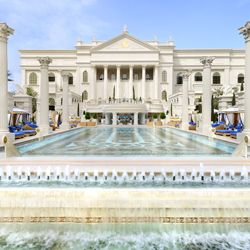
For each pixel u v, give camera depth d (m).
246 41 12.50
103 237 6.31
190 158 11.17
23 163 10.02
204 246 5.92
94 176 8.89
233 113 29.98
